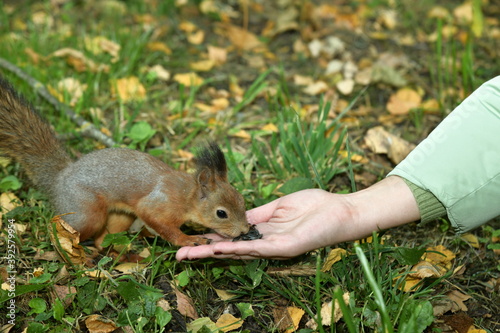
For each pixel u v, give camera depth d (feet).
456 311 2.93
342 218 2.88
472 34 4.52
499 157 2.84
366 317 2.77
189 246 2.94
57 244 2.92
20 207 3.10
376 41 4.62
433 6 5.04
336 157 3.48
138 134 3.55
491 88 2.89
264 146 3.68
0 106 3.18
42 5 4.69
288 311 2.87
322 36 4.64
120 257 3.05
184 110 3.85
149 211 3.03
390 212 2.91
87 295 2.85
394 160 3.58
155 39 4.45
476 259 3.16
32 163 3.14
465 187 2.86
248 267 2.93
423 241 3.20
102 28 4.46
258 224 3.05
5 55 4.04
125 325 2.77
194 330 2.78
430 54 4.49
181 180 3.05
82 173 3.04
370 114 3.97
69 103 3.78
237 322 2.81
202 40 4.55
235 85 4.11
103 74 4.05
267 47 4.56
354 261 3.01
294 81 4.24
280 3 5.04
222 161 3.09
